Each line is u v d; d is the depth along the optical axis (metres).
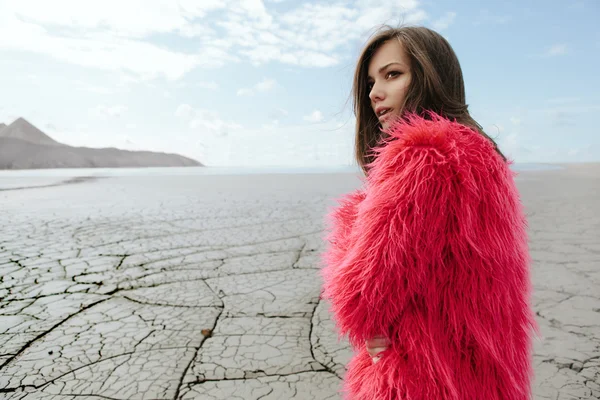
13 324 2.81
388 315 0.79
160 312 3.03
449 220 0.75
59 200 9.45
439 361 0.78
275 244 5.07
